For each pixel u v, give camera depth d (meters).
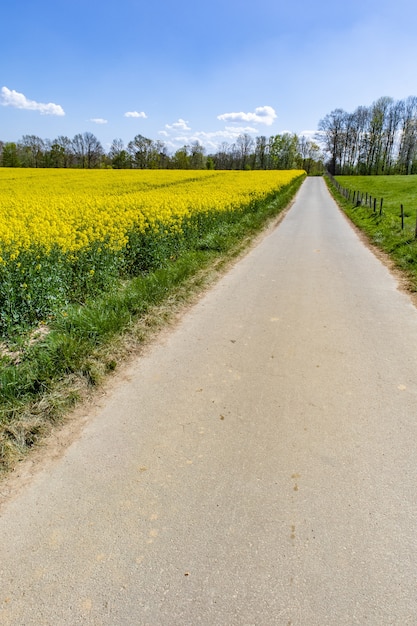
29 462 2.87
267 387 3.84
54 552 2.21
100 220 9.50
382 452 2.96
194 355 4.50
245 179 33.62
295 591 2.00
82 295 6.29
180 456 2.94
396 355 4.48
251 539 2.28
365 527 2.34
